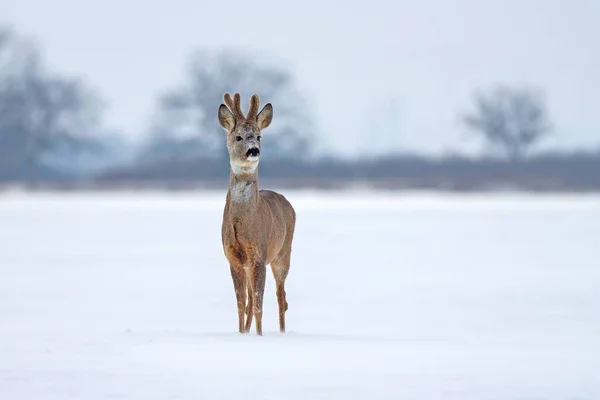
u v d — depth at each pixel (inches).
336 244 2691.9
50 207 4749.0
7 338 1091.9
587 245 2669.8
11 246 2630.4
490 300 1581.0
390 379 840.3
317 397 770.2
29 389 794.8
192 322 1314.0
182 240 2832.2
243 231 1100.5
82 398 765.3
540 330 1248.2
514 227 3363.7
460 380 840.3
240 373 859.4
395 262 2218.3
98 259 2267.5
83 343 1029.2
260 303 1111.0
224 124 1129.4
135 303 1521.9
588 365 919.7
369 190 7249.0
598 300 1569.9
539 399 772.0
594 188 7504.9
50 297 1587.1
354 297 1626.5
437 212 4259.4
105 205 4975.4
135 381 824.9
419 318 1381.6
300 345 1019.9
